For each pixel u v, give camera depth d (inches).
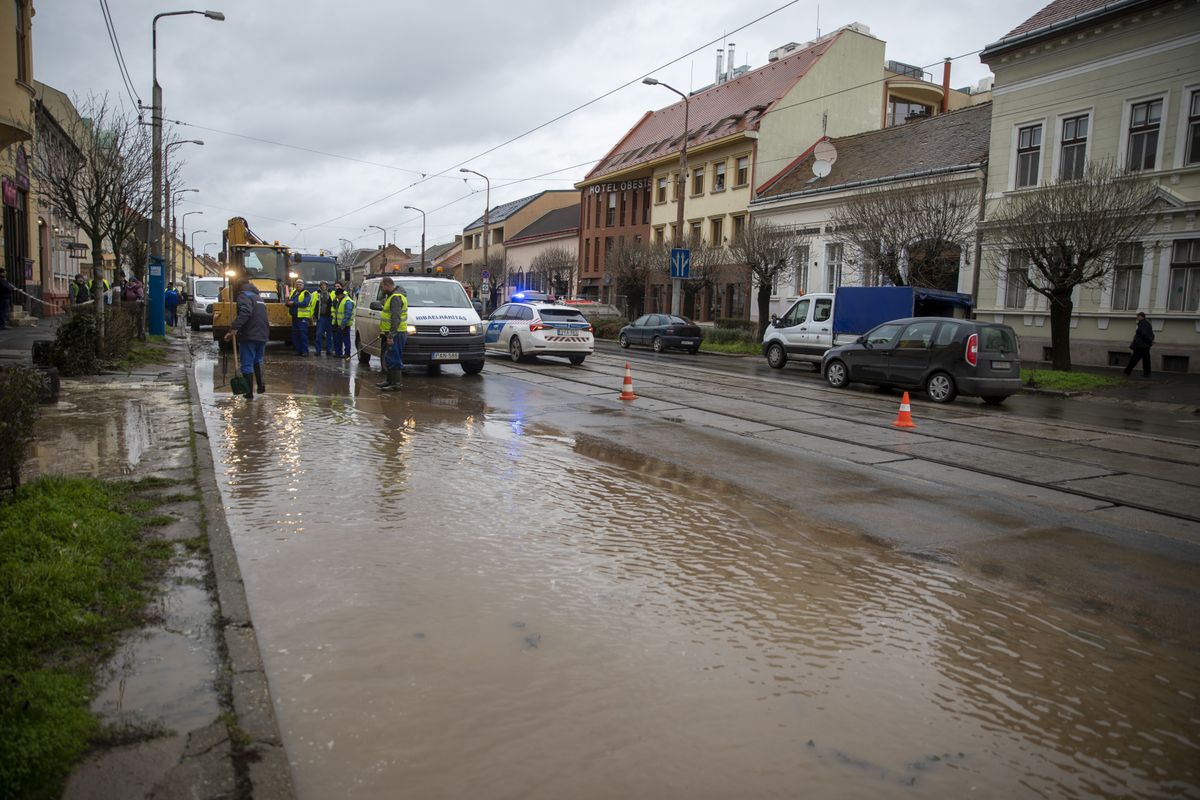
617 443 375.6
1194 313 858.1
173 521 211.0
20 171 1008.9
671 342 1192.2
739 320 1423.5
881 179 1221.7
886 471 333.7
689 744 122.6
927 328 628.1
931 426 469.1
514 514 242.5
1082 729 132.0
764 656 153.3
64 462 275.0
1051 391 724.0
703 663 149.3
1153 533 249.4
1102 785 117.0
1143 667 154.9
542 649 152.0
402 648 150.3
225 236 928.9
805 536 233.1
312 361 759.1
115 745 112.0
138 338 820.6
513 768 115.0
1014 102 1033.5
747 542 224.5
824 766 118.3
